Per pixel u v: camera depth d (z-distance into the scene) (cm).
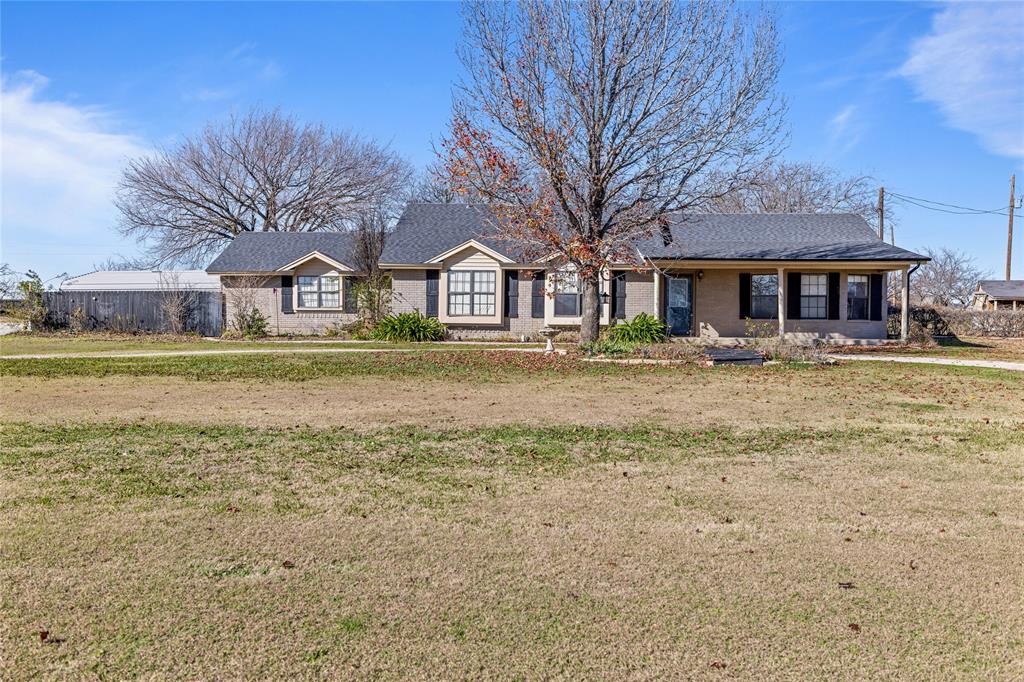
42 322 2969
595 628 400
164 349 2109
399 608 421
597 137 1888
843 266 2327
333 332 2692
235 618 407
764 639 389
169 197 4216
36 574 463
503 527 558
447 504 614
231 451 797
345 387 1350
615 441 865
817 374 1557
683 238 2511
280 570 473
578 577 466
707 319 2431
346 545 518
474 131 1862
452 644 382
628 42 1864
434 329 2500
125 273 3559
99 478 681
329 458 771
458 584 454
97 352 1997
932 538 539
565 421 990
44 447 805
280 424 956
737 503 623
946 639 390
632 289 2467
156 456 770
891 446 846
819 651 378
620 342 1989
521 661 367
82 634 389
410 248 2655
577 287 2492
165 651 373
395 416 1025
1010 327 2948
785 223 2623
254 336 2667
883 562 493
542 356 1866
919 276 5019
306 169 4444
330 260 2733
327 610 418
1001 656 373
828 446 845
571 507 609
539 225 1881
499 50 1905
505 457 783
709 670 360
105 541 520
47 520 563
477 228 2752
